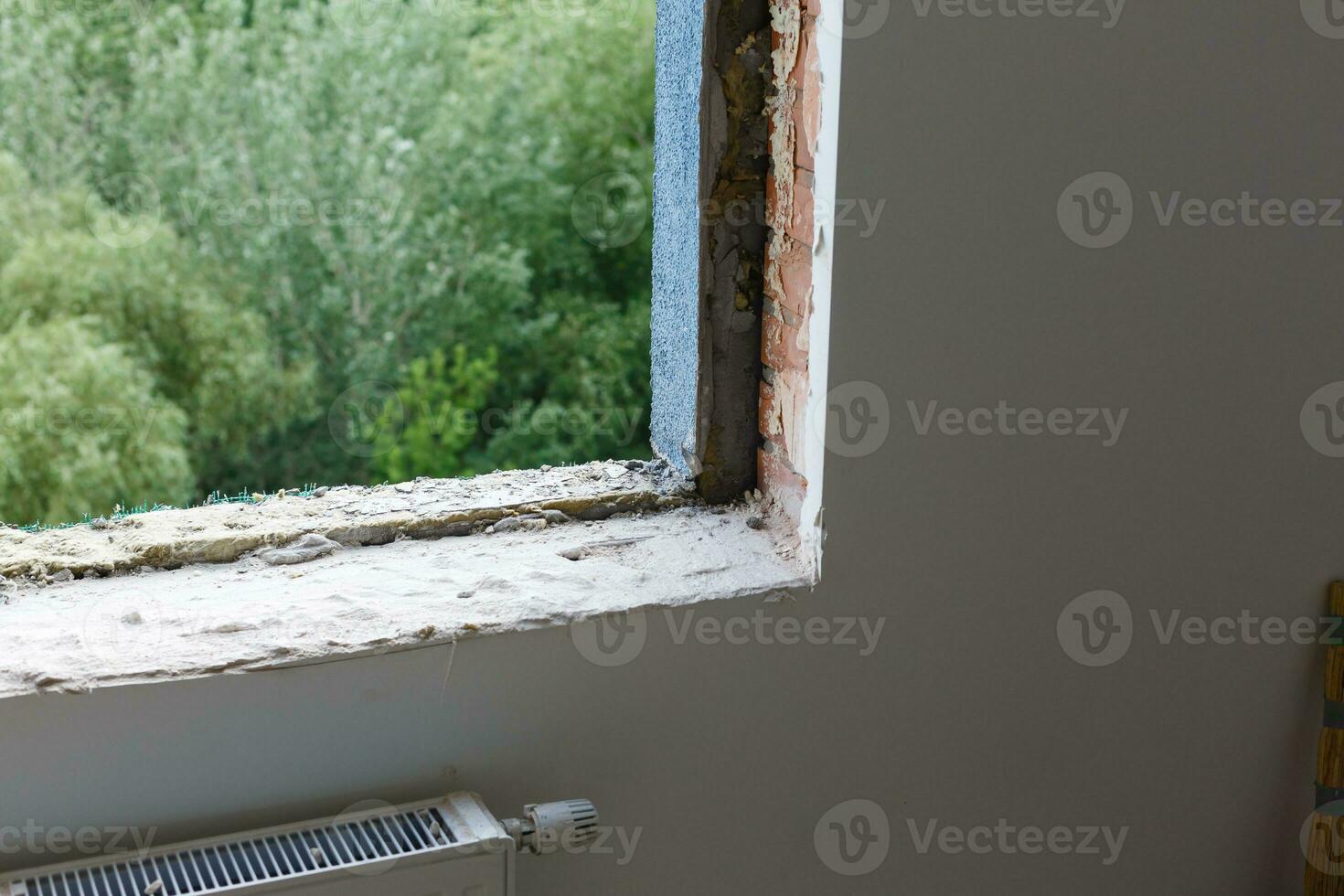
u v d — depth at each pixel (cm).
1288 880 144
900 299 110
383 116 796
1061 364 117
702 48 115
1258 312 123
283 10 789
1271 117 118
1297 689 137
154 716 91
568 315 856
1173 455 124
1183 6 112
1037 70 108
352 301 808
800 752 118
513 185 832
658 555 118
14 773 88
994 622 122
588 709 107
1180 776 135
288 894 88
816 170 109
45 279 724
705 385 126
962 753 125
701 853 116
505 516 123
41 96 732
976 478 117
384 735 100
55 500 703
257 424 794
